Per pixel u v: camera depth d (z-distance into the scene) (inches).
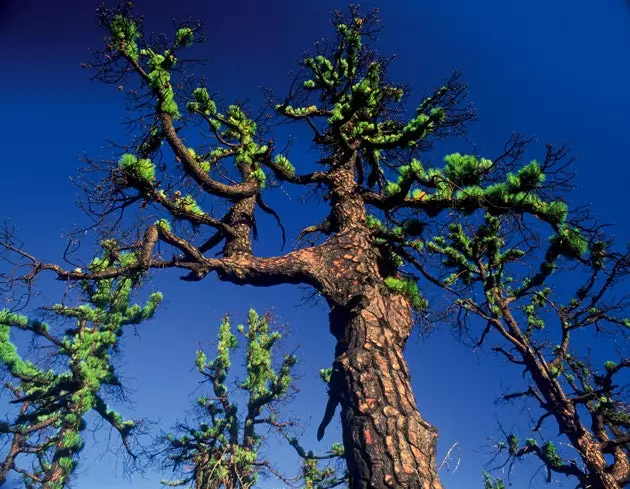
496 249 385.4
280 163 297.7
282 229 291.7
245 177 274.1
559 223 257.0
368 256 229.1
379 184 318.7
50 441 606.2
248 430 592.4
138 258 193.0
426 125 265.3
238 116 314.8
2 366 568.7
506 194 247.6
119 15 216.5
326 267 217.9
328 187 279.7
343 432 169.9
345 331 199.9
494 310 420.2
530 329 435.2
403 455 152.1
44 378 595.5
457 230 391.2
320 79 319.3
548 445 414.6
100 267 199.3
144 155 231.6
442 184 253.0
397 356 186.9
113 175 197.0
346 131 297.0
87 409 553.9
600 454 363.6
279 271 213.5
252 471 548.1
